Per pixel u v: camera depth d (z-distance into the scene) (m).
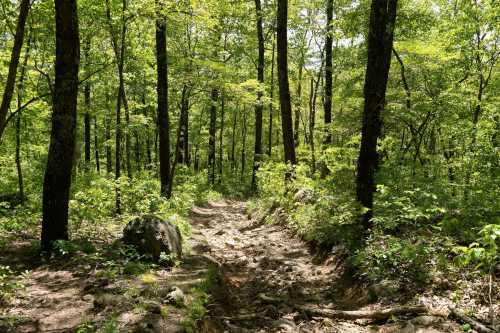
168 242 8.11
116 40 14.12
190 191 20.16
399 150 13.41
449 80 15.82
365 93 8.72
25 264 7.79
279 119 34.38
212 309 6.29
